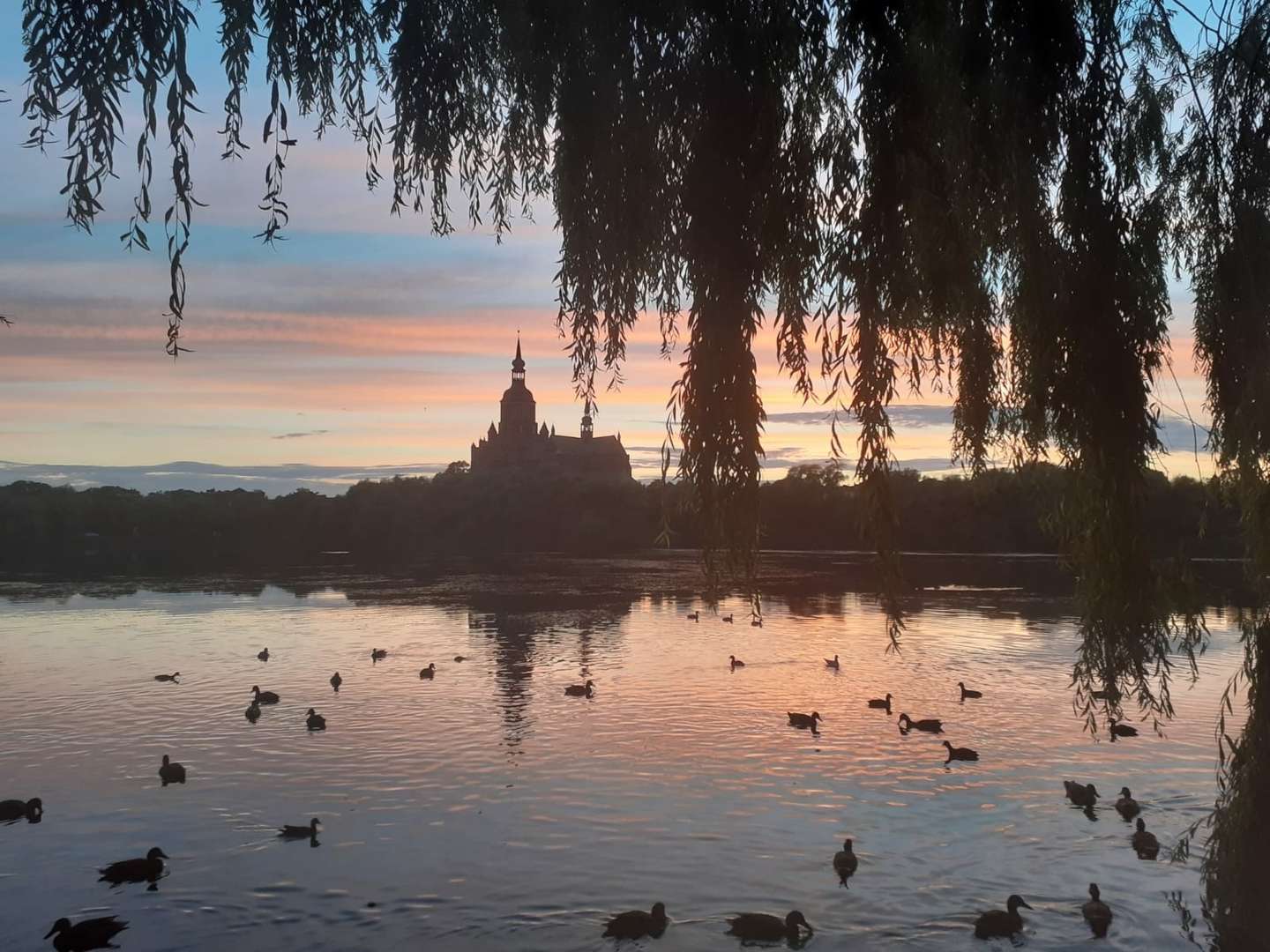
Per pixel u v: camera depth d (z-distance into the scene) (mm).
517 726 29125
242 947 15391
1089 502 4047
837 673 37000
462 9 4086
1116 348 3875
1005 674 36406
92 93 3199
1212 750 24719
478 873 18125
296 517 140750
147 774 24484
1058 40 3830
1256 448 4891
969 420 4344
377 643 45875
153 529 141500
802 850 19062
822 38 3775
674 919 16203
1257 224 4781
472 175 4387
